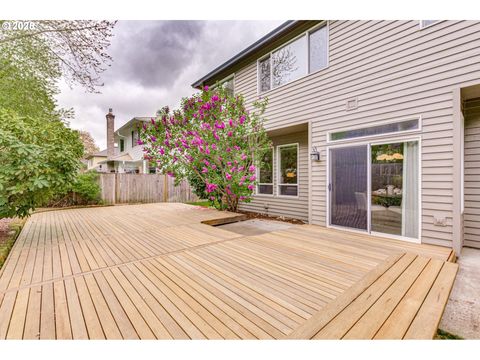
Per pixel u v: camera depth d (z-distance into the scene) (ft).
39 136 14.98
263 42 21.85
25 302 6.79
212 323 5.82
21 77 20.31
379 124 14.80
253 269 9.25
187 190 40.60
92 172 32.55
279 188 25.43
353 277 8.46
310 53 19.19
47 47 18.45
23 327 5.67
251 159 23.04
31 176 13.44
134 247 12.34
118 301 6.84
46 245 12.82
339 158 16.98
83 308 6.48
